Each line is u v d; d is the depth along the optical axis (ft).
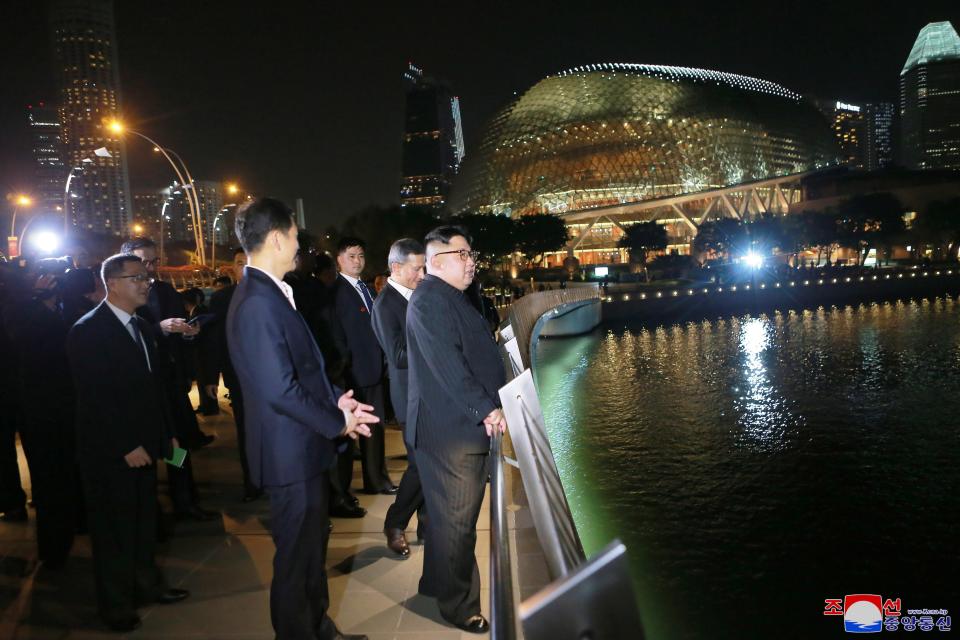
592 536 37.70
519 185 337.93
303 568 9.18
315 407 8.77
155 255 20.07
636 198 322.34
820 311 163.53
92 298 15.43
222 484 19.69
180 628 11.04
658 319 160.04
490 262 234.99
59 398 13.55
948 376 82.84
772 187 344.90
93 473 10.94
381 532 15.37
